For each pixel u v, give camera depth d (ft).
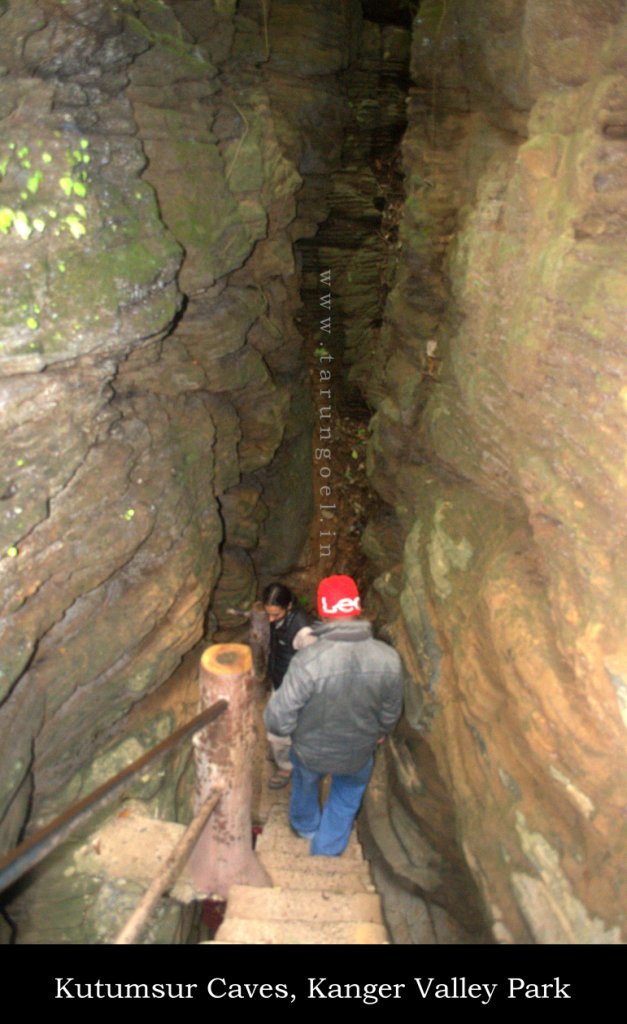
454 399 19.33
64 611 16.52
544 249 14.26
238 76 21.91
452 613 17.04
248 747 12.33
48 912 15.62
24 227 13.73
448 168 20.20
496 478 16.89
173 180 18.72
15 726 15.31
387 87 26.55
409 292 22.35
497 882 13.97
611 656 11.08
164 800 18.29
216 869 13.16
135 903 15.47
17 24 13.83
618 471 11.75
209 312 21.12
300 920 12.56
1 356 13.67
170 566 19.16
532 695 13.30
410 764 19.49
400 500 23.21
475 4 17.62
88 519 16.37
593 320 12.54
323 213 26.94
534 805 13.74
